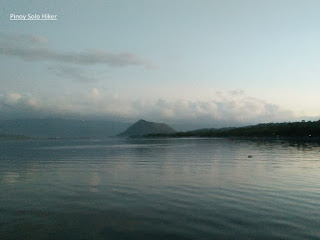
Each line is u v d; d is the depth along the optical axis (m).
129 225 15.41
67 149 106.12
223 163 46.38
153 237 13.69
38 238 13.76
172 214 17.30
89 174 34.81
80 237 13.82
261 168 39.12
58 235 14.09
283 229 14.69
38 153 81.19
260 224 15.41
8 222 16.12
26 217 17.06
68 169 40.12
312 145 112.25
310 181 28.31
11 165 46.50
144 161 51.91
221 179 29.97
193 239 13.38
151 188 25.39
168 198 21.48
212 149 92.31
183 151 83.50
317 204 19.48
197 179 30.14
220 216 16.83
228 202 20.09
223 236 13.74
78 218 16.75
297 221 15.94
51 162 51.66
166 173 35.12
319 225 15.30
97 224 15.68
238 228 14.83
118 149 101.88
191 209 18.34
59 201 20.92
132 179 30.59
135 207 18.98
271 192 23.30
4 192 24.28
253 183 27.39
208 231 14.41
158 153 75.44
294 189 24.44
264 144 127.06
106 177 32.25
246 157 58.03
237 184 26.94
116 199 21.33
